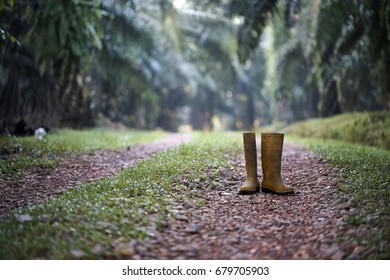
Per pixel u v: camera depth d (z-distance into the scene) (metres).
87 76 17.09
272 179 5.79
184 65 32.22
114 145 10.59
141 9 20.94
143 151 10.02
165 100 34.19
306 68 20.97
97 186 5.79
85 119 16.31
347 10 12.12
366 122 11.89
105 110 21.53
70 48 12.59
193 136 14.20
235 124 43.00
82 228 4.00
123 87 21.22
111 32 16.94
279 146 5.78
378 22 11.48
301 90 23.94
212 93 38.34
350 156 7.62
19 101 13.19
